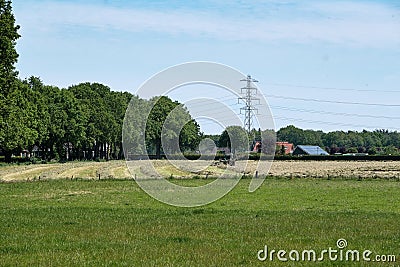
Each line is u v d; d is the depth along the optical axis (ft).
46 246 65.46
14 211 109.19
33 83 442.50
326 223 87.45
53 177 237.25
